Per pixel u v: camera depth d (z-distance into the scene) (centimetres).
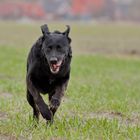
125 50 4462
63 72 965
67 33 978
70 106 1345
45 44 952
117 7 18512
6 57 3234
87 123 1054
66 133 959
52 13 18138
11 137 948
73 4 18650
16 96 1528
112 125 1059
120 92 1805
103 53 4166
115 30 8019
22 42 5147
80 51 4262
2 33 6619
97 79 2270
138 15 18225
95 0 18450
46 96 1496
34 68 957
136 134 1002
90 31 7619
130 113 1295
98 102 1431
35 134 949
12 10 17388
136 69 2988
